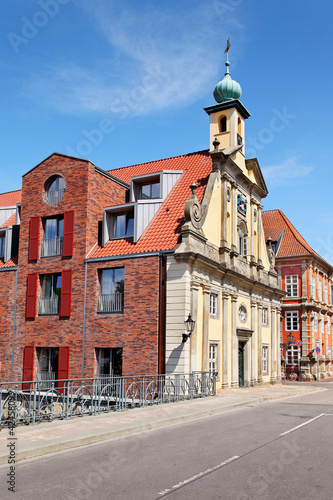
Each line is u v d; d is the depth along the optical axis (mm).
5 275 26500
